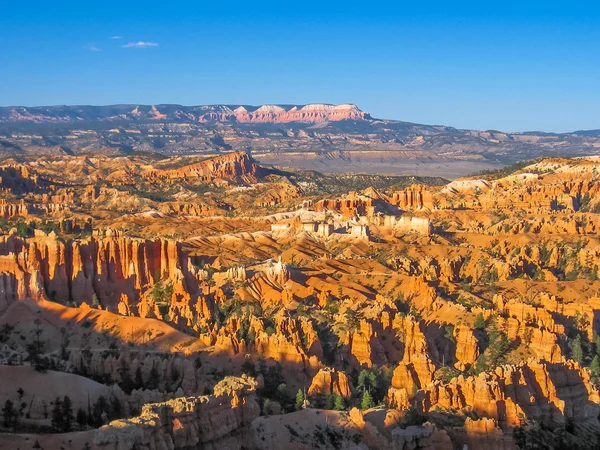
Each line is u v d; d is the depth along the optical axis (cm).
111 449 12331
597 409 17862
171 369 18312
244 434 14050
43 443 13525
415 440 14788
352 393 18212
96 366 18338
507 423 15988
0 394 15812
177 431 12988
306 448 14838
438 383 16775
